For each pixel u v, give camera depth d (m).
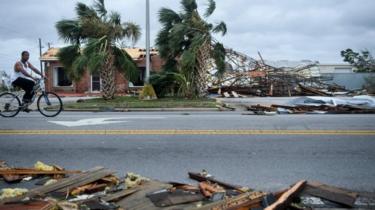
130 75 19.64
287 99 23.02
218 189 4.36
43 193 4.36
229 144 7.24
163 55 21.16
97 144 7.34
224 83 28.36
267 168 5.67
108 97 19.34
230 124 9.73
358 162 5.95
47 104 11.93
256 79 28.84
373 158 6.19
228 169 5.63
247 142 7.40
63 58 19.20
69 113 13.60
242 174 5.38
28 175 5.25
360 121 10.28
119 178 5.14
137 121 10.51
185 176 5.30
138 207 3.91
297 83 29.52
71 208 3.79
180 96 19.98
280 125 9.51
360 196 4.44
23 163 6.03
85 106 15.60
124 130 8.84
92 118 11.40
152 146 7.12
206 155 6.45
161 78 19.50
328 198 4.21
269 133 8.31
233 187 4.51
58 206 3.83
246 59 30.42
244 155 6.43
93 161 6.12
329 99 14.69
